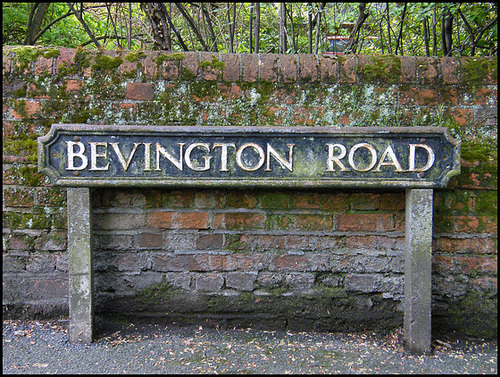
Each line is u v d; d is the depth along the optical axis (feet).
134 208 6.70
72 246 6.24
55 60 6.48
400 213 6.69
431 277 6.48
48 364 5.70
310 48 8.26
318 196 6.71
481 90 6.51
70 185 6.06
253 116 6.57
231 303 6.87
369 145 6.13
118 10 9.32
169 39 8.05
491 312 6.69
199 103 6.54
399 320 6.81
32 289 6.81
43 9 8.71
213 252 6.79
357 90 6.56
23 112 6.49
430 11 7.77
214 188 6.69
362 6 7.95
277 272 6.82
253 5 9.05
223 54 6.64
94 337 6.48
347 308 6.86
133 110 6.51
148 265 6.79
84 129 6.01
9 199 6.64
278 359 6.03
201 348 6.30
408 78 6.53
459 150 6.01
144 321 6.91
